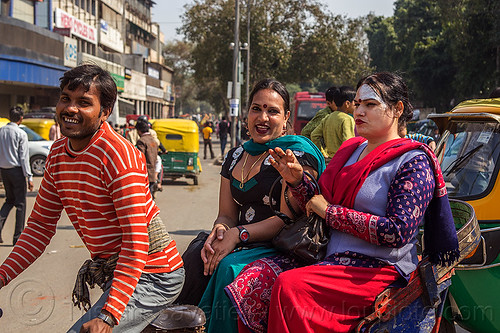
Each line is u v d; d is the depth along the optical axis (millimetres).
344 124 5336
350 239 2787
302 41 41125
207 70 43031
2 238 8391
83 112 2396
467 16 26953
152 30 64062
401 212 2613
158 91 64625
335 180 2926
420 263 2877
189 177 15344
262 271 2979
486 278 3613
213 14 41406
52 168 2559
